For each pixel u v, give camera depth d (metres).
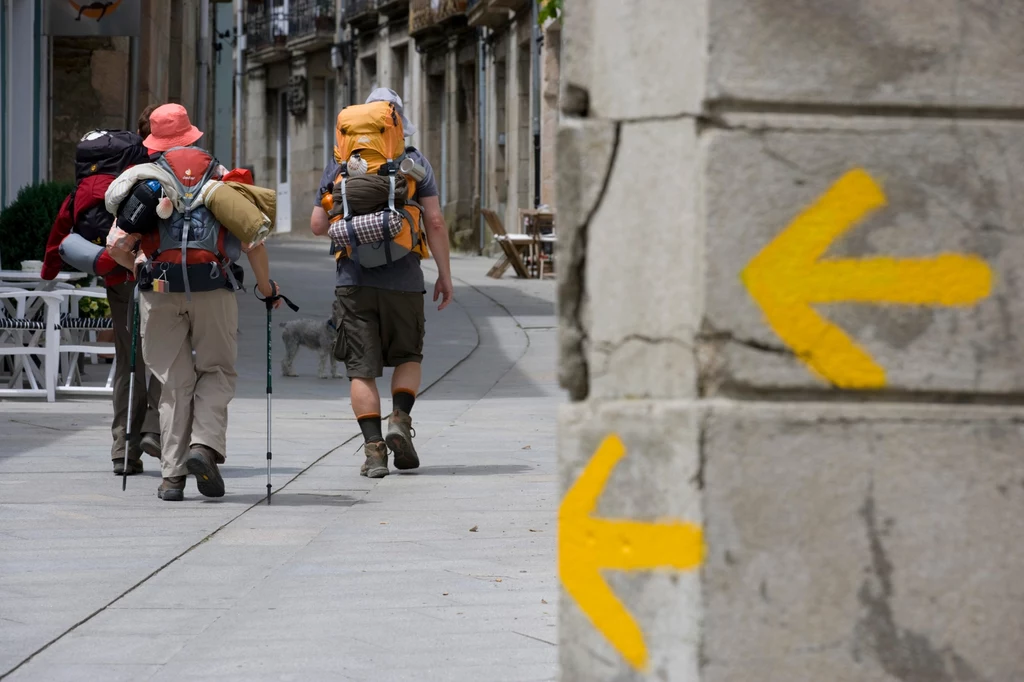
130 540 9.71
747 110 4.58
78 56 33.78
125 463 11.59
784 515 4.59
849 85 4.59
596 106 4.95
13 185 29.61
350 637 7.27
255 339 25.97
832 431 4.60
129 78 34.56
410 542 9.67
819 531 4.61
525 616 7.68
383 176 12.55
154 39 37.28
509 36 55.59
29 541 9.65
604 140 4.87
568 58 5.00
